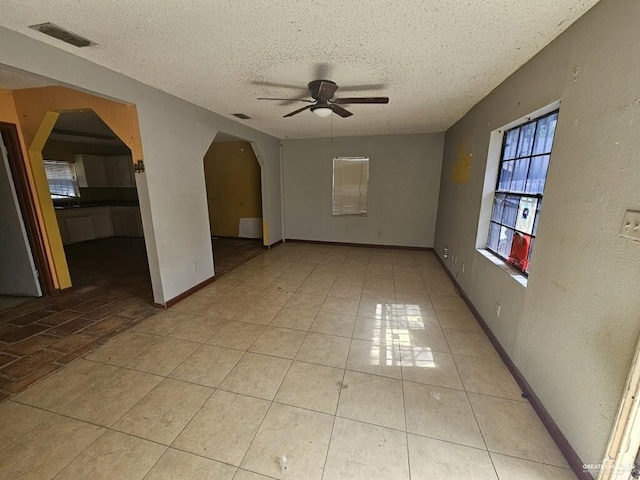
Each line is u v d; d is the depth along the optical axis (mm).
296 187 6125
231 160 6449
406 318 2939
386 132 5191
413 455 1486
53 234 3404
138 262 4797
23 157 3111
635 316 1104
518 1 1390
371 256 5293
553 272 1645
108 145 6816
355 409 1781
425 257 5234
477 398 1868
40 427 1640
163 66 2246
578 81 1488
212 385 1982
